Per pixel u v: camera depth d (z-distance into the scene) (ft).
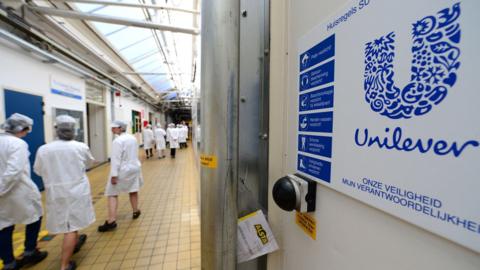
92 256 6.54
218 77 1.84
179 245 7.13
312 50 1.64
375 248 1.12
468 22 0.72
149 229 8.16
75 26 11.30
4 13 7.64
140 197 11.80
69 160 5.72
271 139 2.29
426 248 0.89
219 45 1.82
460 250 0.78
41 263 6.15
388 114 1.01
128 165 8.43
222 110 1.85
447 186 0.79
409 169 0.91
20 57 10.16
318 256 1.64
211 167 1.92
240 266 2.39
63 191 5.59
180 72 19.24
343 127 1.31
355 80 1.21
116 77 20.51
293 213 2.03
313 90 1.63
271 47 2.24
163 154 27.63
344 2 1.29
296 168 1.92
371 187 1.10
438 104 0.81
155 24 7.61
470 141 0.72
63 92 13.46
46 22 9.44
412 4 0.90
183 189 13.28
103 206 10.35
